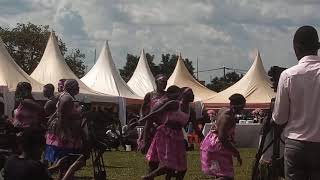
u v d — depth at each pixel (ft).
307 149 16.06
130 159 53.16
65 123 28.25
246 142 67.77
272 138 22.49
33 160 17.84
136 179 36.78
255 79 130.72
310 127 16.06
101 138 29.76
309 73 16.12
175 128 27.02
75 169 20.88
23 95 30.55
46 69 101.09
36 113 27.99
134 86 132.57
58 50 105.29
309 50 16.49
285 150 16.71
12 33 229.86
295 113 16.31
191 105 29.27
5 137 23.21
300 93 16.16
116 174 39.73
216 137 24.93
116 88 111.24
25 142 17.76
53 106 31.63
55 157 28.14
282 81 16.47
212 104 126.41
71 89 29.48
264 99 124.67
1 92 70.64
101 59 117.39
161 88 28.60
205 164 25.02
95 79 113.60
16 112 27.76
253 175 22.74
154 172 26.73
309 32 16.47
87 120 29.22
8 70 84.89
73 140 28.43
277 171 21.74
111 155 58.03
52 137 28.40
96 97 90.48
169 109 27.02
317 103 16.03
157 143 26.99
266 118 21.88
